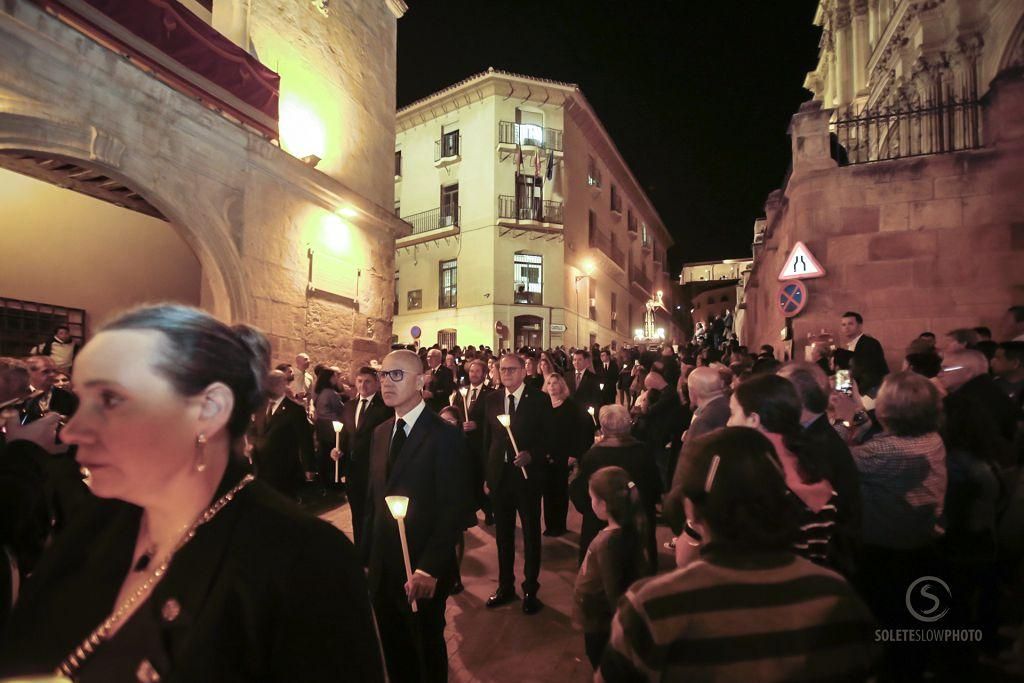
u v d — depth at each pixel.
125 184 7.11
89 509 1.15
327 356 11.09
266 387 1.13
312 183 10.46
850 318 5.87
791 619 1.16
